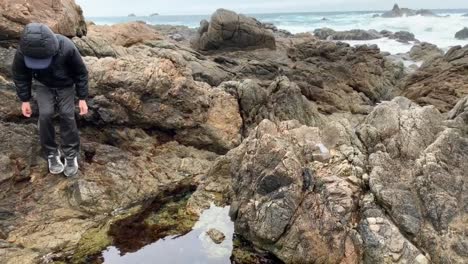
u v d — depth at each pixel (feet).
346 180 21.89
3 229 20.70
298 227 19.92
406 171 22.12
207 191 25.90
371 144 24.31
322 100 57.36
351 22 272.31
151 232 21.99
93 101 28.94
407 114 25.73
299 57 83.15
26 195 22.88
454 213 19.35
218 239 21.44
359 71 70.08
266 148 22.39
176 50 68.23
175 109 31.65
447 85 55.11
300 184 21.07
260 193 21.45
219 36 92.84
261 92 38.04
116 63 30.45
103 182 24.93
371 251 18.93
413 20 234.58
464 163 21.38
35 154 24.82
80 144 27.14
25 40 20.21
